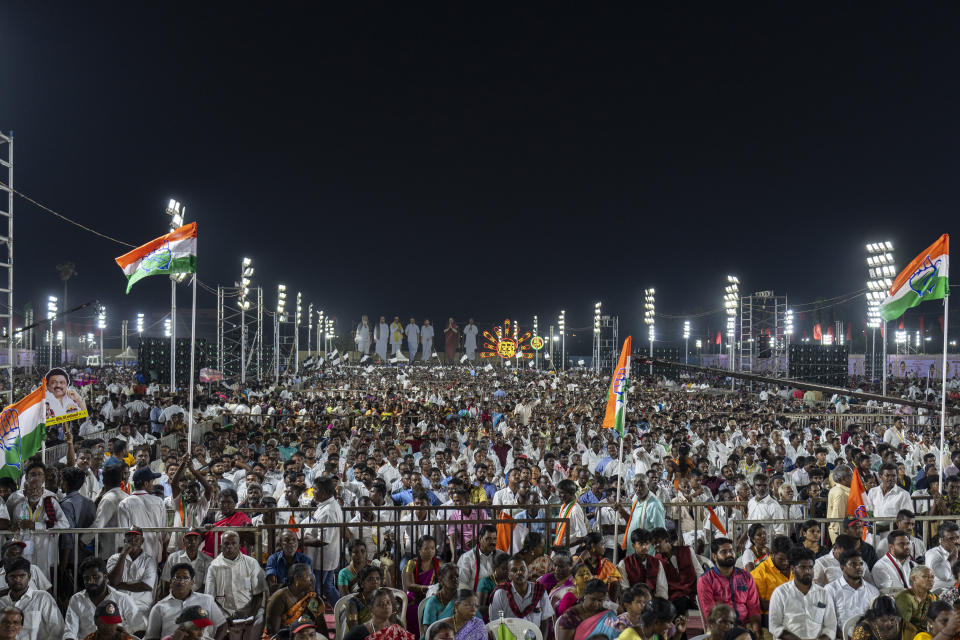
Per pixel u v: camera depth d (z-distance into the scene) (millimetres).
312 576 7855
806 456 15039
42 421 10508
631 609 6988
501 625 7199
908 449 17438
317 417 24250
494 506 9625
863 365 58969
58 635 7426
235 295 46906
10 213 17297
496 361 90750
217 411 24578
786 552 8086
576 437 18625
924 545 9633
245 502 10500
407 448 17828
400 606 7891
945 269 10914
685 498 11609
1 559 7836
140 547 8328
